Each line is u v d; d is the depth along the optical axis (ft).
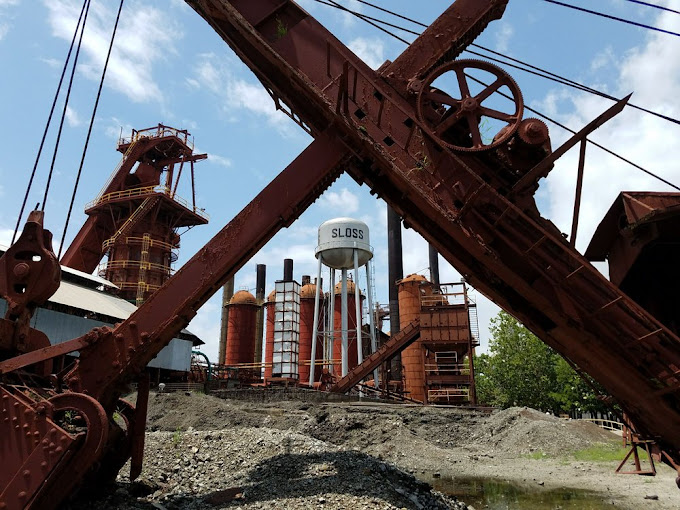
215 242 29.32
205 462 38.29
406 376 172.65
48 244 27.61
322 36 31.17
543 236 25.98
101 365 26.94
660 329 23.30
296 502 27.66
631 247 26.17
